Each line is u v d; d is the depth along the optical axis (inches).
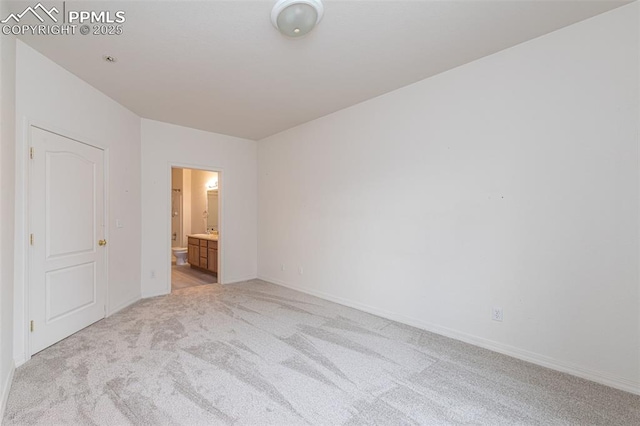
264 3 72.9
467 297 104.0
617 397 73.0
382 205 130.4
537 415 66.7
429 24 81.7
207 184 272.7
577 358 82.7
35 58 92.5
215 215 260.7
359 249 140.3
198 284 190.7
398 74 111.0
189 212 298.0
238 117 158.1
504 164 95.3
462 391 75.7
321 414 66.9
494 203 97.6
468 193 103.5
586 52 80.6
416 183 118.1
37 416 65.1
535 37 88.5
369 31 84.4
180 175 294.4
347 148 145.4
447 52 96.3
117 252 135.0
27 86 89.7
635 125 74.3
